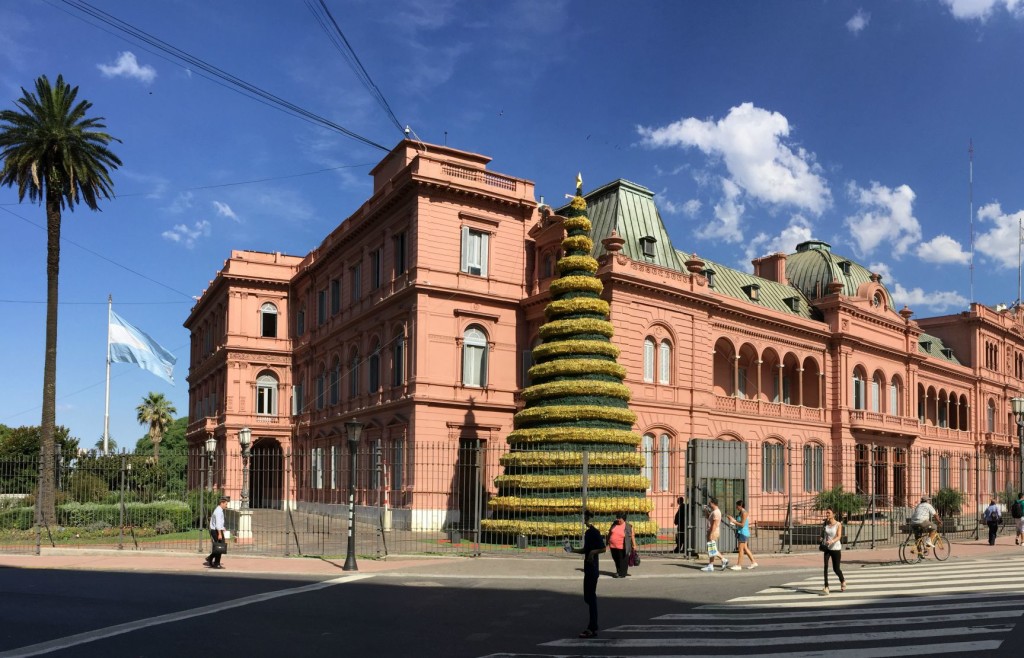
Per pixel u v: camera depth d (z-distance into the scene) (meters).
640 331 42.47
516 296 45.00
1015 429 78.31
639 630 14.80
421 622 15.68
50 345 40.44
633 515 31.89
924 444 64.50
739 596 18.72
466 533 37.06
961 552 29.17
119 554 28.23
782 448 51.25
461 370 42.44
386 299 44.28
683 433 44.00
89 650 13.18
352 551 24.20
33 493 37.00
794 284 62.28
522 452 32.84
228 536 33.19
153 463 42.19
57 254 41.44
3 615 16.33
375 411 45.28
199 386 73.56
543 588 20.28
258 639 14.04
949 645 12.95
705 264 53.34
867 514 39.38
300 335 61.31
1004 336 79.06
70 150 41.47
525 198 45.56
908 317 63.66
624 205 46.84
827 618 15.58
